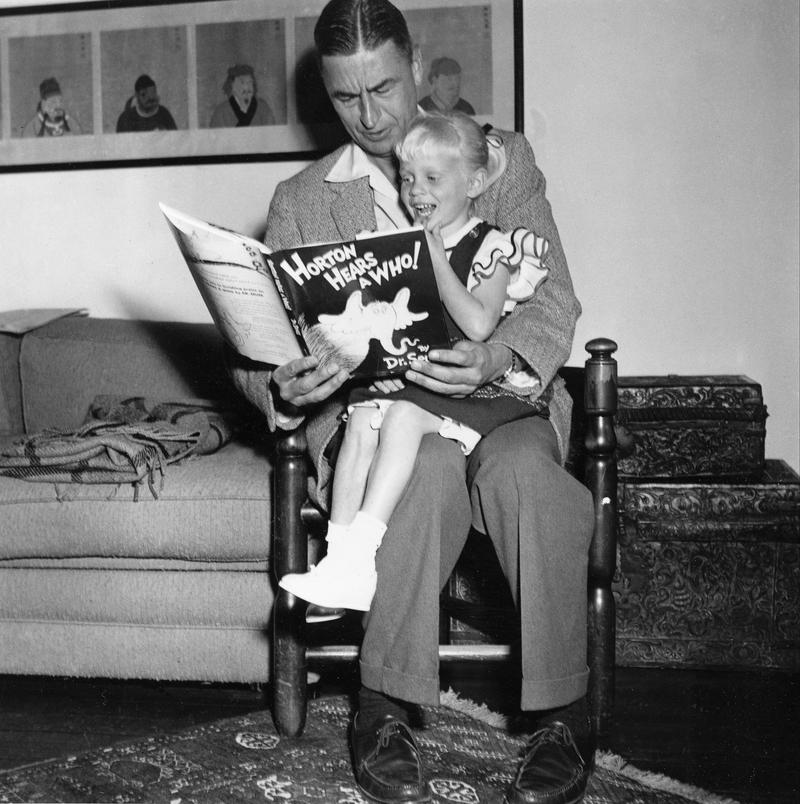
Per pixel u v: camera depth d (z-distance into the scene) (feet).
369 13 5.96
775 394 9.02
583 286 9.09
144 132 9.39
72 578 7.08
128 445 6.94
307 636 6.88
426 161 5.68
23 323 9.01
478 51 8.85
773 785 5.67
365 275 4.99
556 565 5.28
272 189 9.28
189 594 6.92
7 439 7.82
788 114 8.75
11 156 9.64
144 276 9.61
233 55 9.18
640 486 7.51
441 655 5.94
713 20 8.74
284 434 6.06
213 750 6.01
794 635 7.45
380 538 5.33
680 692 7.11
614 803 5.40
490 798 5.43
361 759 5.43
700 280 8.97
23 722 6.59
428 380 5.37
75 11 9.39
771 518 7.39
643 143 8.89
